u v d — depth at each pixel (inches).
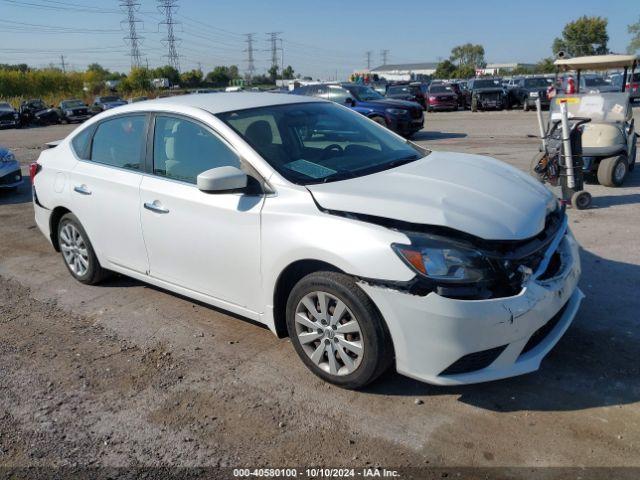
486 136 636.7
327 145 158.1
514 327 115.5
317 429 120.1
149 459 114.2
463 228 116.3
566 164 278.7
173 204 157.1
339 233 122.6
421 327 115.0
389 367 133.4
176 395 135.5
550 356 142.3
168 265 165.0
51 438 122.3
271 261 135.4
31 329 174.7
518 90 1082.7
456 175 141.3
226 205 143.6
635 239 229.9
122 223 174.9
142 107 175.2
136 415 128.6
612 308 166.9
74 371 148.8
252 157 143.3
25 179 450.3
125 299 193.2
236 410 128.3
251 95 177.6
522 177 150.9
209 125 153.4
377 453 112.1
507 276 115.9
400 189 130.8
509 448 111.1
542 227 127.8
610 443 110.7
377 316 120.6
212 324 171.3
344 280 123.0
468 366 117.0
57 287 208.5
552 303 122.6
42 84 2142.0
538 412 121.3
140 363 151.0
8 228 298.7
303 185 136.0
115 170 178.2
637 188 323.0
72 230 201.8
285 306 143.8
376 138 171.3
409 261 114.5
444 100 1127.0
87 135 194.2
